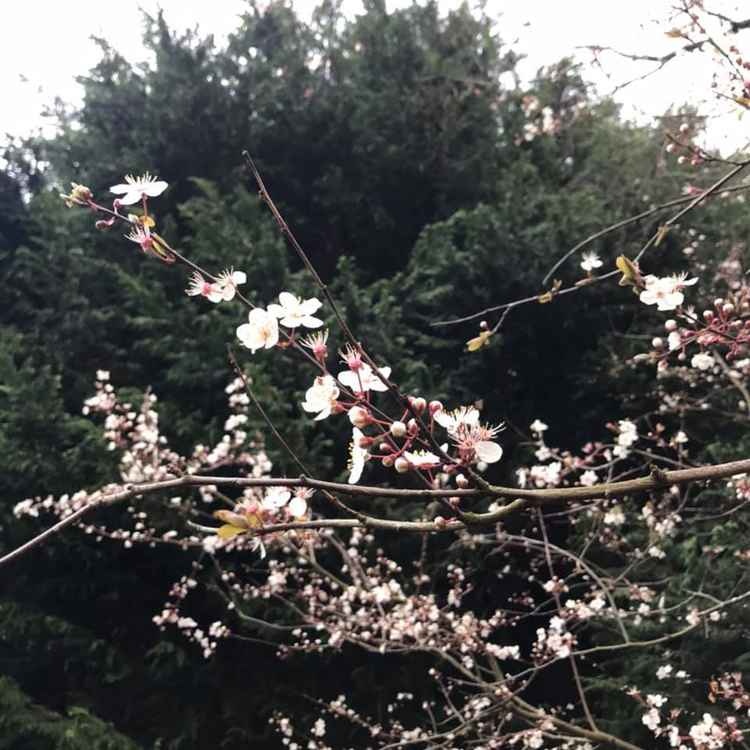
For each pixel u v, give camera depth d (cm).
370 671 454
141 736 445
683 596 353
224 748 452
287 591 397
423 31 669
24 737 396
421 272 539
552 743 376
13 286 621
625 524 419
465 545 429
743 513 372
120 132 661
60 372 543
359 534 391
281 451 412
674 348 166
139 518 406
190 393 505
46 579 468
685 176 491
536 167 619
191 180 614
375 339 478
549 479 346
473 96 637
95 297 571
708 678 351
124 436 427
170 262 120
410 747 426
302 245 658
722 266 479
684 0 224
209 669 459
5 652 466
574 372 553
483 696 347
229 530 111
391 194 646
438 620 363
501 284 533
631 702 370
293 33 675
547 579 481
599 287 535
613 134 604
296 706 457
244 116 649
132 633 482
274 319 116
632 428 325
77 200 118
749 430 452
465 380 536
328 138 644
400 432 109
